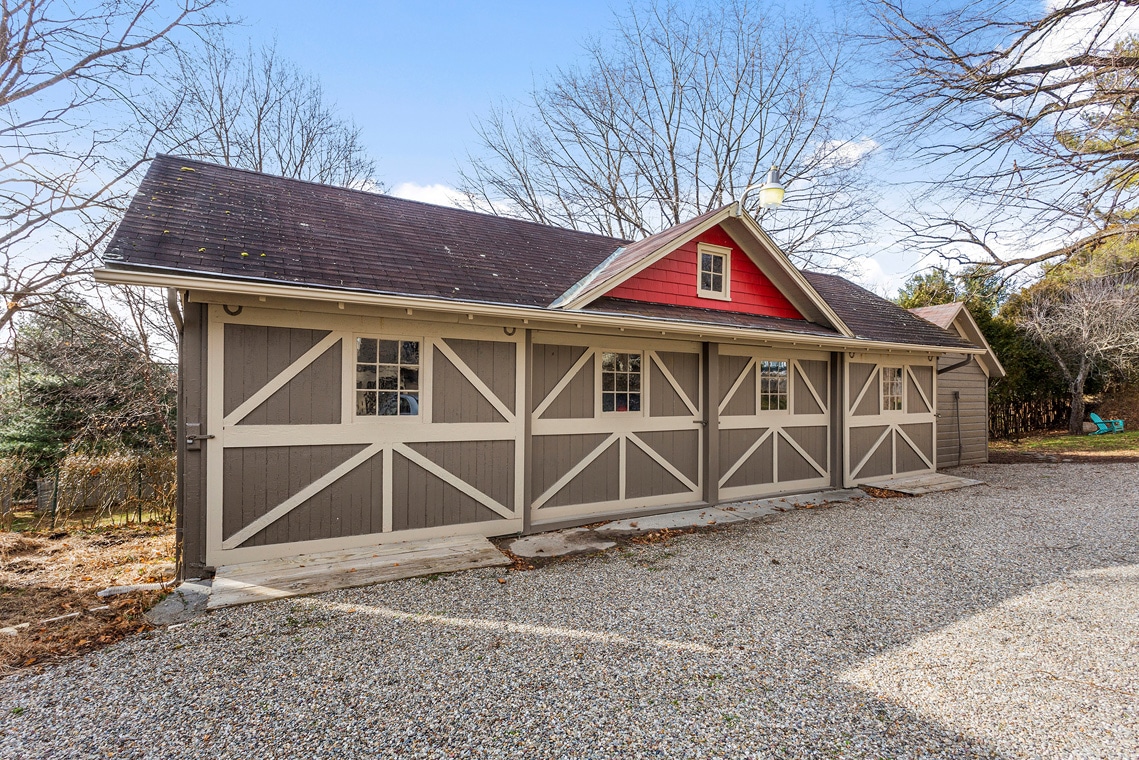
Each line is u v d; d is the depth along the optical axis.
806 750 2.36
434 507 5.42
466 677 2.96
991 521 6.61
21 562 5.41
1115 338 14.94
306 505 4.86
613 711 2.65
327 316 4.93
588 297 6.02
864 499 7.93
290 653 3.22
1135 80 3.89
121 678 2.93
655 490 7.00
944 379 11.43
